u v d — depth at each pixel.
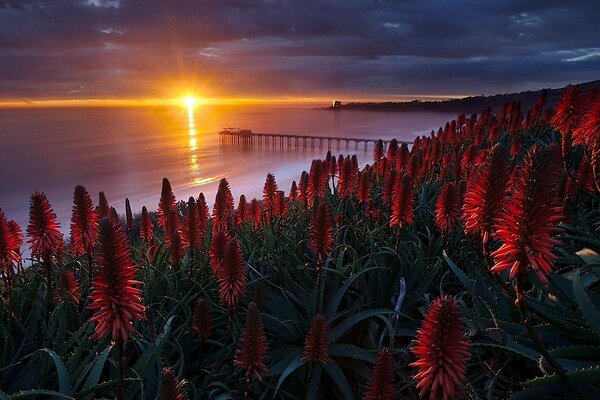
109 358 4.07
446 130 15.30
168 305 5.54
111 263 3.11
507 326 4.18
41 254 4.79
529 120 14.12
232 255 4.38
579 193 6.02
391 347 4.45
